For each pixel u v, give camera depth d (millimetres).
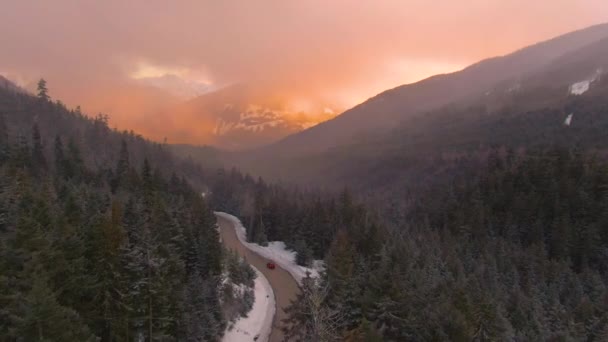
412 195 153375
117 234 33469
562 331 48469
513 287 61406
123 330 32656
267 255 89875
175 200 84750
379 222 93875
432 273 56844
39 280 23359
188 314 39438
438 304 36375
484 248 83125
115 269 32781
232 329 48750
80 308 31172
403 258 54625
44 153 108062
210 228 60844
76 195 51438
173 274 40688
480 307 37688
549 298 61750
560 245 86125
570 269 76000
